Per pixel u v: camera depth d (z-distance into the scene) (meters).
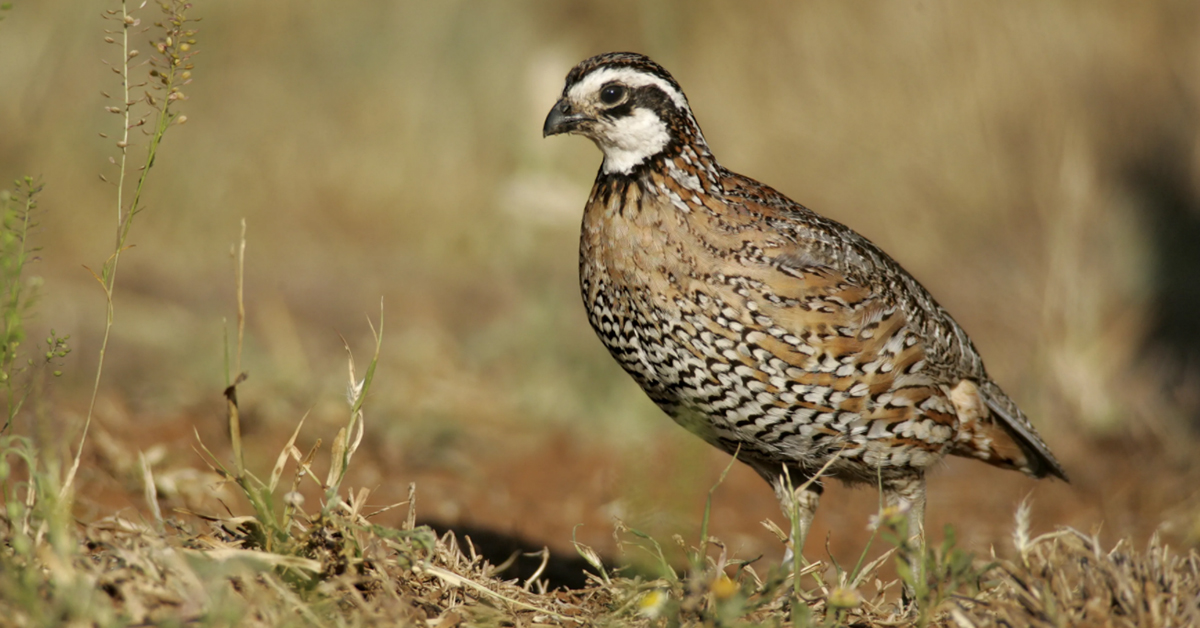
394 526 9.75
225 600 5.49
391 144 18.86
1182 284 15.50
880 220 16.73
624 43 20.25
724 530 10.63
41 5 17.08
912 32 17.36
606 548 9.73
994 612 6.24
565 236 18.02
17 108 16.38
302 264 17.00
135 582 5.57
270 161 18.22
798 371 7.46
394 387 13.30
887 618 6.71
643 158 7.63
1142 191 16.33
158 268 16.16
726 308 7.38
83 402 11.27
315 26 19.64
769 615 6.52
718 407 7.67
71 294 14.45
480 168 19.00
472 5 20.44
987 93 16.75
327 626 5.71
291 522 6.64
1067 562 6.73
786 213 7.84
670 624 6.08
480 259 17.94
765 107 17.91
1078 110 16.45
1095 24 17.25
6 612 5.13
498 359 14.72
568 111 7.66
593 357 14.52
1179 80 17.14
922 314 7.99
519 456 12.32
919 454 7.98
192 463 10.32
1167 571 6.41
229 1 19.03
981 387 8.52
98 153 16.56
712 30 19.00
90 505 8.52
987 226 16.12
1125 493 11.50
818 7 18.08
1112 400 13.54
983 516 11.20
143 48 16.88
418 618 6.12
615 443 12.69
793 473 8.35
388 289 16.77
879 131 17.09
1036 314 14.84
